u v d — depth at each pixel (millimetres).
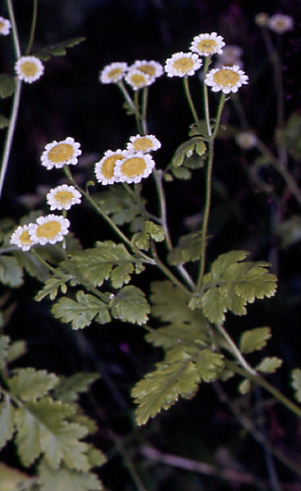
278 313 1161
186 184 1184
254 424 1143
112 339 1169
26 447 934
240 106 1192
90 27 1335
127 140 1250
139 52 1326
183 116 1201
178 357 894
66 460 930
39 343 1157
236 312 866
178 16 1319
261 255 1194
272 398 1161
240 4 1275
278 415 1157
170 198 1183
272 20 1152
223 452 1141
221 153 1212
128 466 1092
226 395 1144
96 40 1331
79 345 1155
